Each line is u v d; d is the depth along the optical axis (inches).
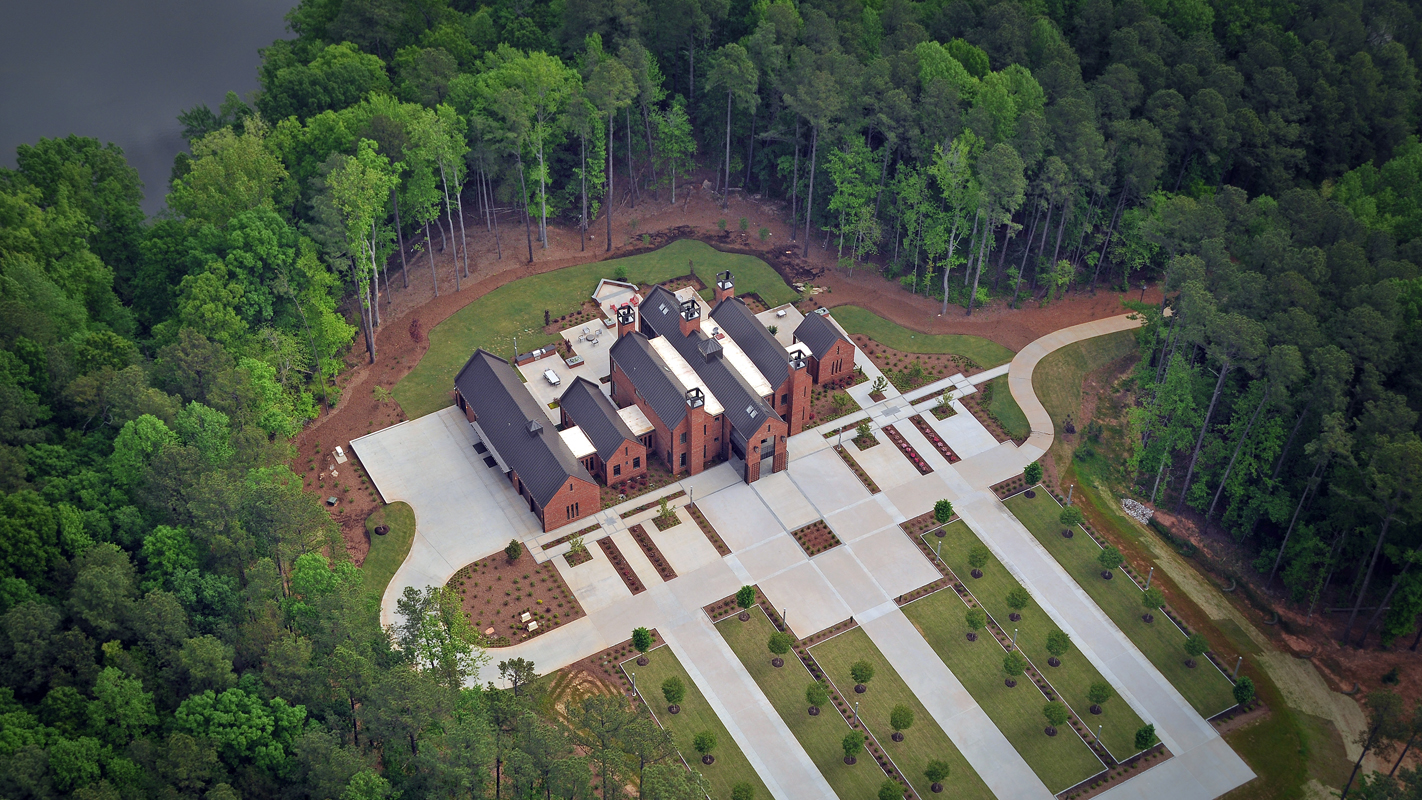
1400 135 6407.5
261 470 4247.0
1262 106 6294.3
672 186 6638.8
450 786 3491.6
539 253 6314.0
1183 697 4306.1
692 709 4232.3
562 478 4736.7
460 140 5753.0
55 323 4734.3
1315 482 4581.7
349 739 3737.7
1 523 3747.5
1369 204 5551.2
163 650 3713.1
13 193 5388.8
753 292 6112.2
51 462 4178.2
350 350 5664.4
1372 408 4345.5
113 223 5669.3
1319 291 4889.3
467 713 3587.6
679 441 5032.0
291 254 5118.1
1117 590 4685.0
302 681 3663.9
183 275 5319.9
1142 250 5880.9
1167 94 6072.8
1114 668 4397.1
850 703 4264.3
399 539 4776.1
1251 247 5142.7
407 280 6102.4
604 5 6476.4
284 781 3565.5
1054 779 4042.8
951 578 4714.6
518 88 5989.2
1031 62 6628.9
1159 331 5246.1
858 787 4008.4
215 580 3946.9
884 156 6028.5
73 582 3838.6
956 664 4399.6
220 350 4618.6
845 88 6043.3
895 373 5654.5
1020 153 5703.7
